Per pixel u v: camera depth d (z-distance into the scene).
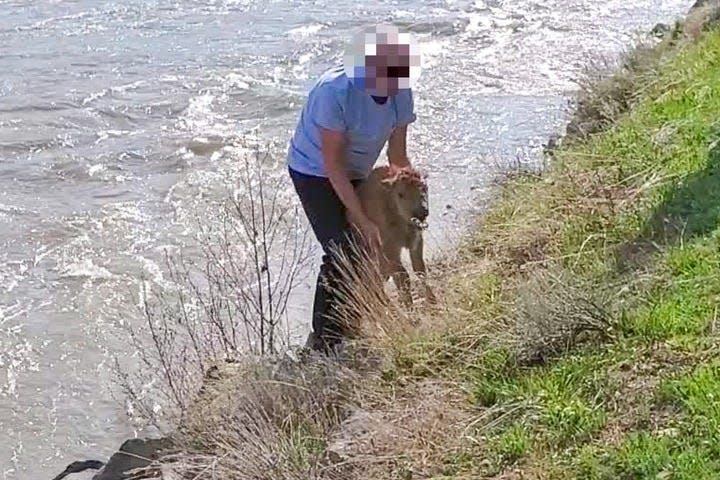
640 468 4.41
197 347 7.42
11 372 9.07
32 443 8.20
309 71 17.75
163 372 7.91
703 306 5.38
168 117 15.59
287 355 6.95
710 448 4.38
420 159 12.73
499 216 8.46
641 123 8.77
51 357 9.25
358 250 6.79
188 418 6.49
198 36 20.11
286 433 5.69
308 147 6.80
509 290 6.54
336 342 6.97
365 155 6.80
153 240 11.33
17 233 11.70
